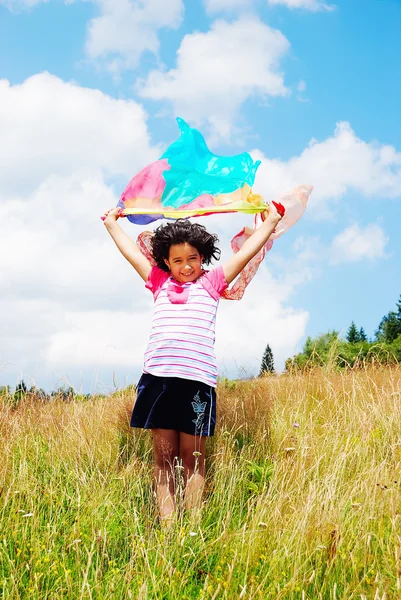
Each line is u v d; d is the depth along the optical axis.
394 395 5.55
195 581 2.99
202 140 4.62
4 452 4.34
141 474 4.16
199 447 3.87
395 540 3.09
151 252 4.55
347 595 2.78
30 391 5.94
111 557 3.20
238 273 4.21
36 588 2.73
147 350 4.04
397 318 28.75
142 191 4.57
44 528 3.41
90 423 5.10
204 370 3.86
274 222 4.29
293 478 3.95
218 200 4.53
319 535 3.11
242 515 3.72
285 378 7.23
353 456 4.33
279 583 2.85
